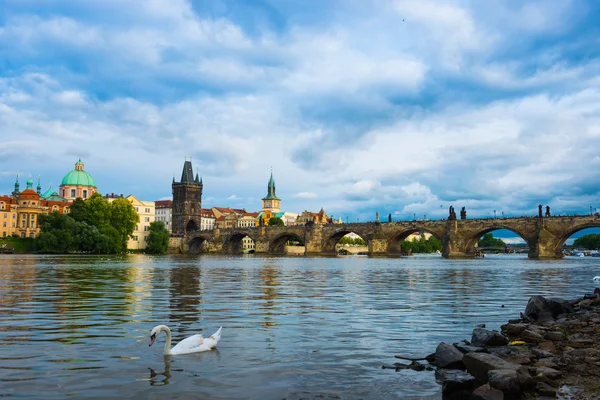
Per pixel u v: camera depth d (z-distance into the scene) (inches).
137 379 592.4
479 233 7386.8
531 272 3228.3
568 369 638.5
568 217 6560.0
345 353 727.1
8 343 780.0
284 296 1507.1
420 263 5241.1
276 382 586.9
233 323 973.8
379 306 1267.2
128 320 999.6
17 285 1827.0
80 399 523.2
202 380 590.9
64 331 879.7
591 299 1214.9
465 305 1299.2
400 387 573.3
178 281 2085.4
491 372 570.6
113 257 5994.1
